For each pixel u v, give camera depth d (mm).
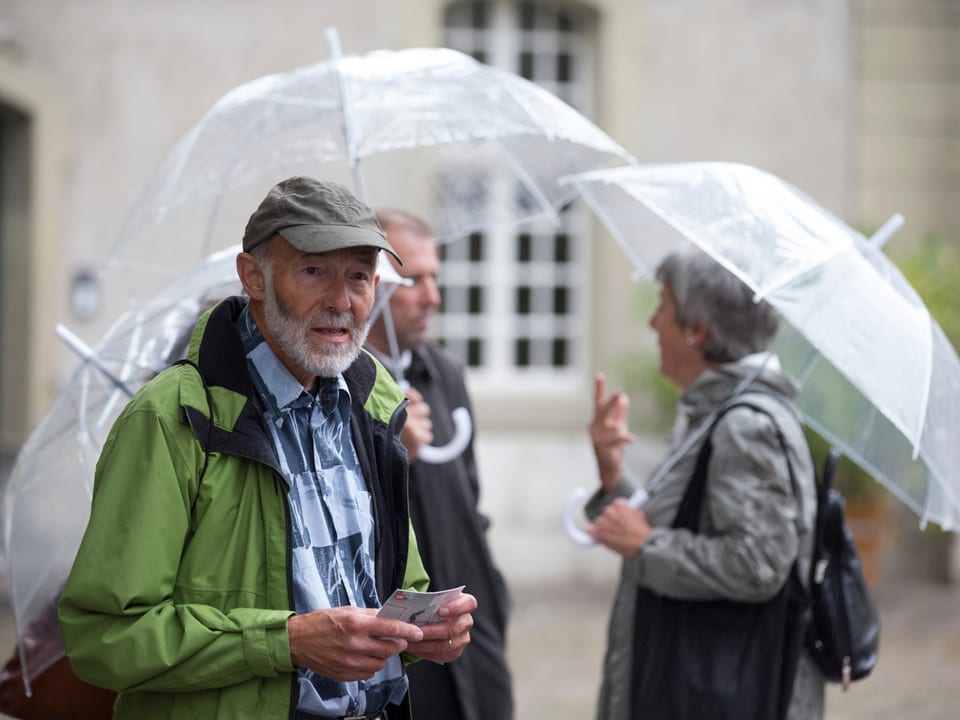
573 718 6277
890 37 10797
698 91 10742
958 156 10828
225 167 3480
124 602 2279
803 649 3393
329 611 2297
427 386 4297
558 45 11109
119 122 10117
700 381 3510
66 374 10016
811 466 3436
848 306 3152
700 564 3258
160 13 10156
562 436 10914
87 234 10070
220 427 2391
